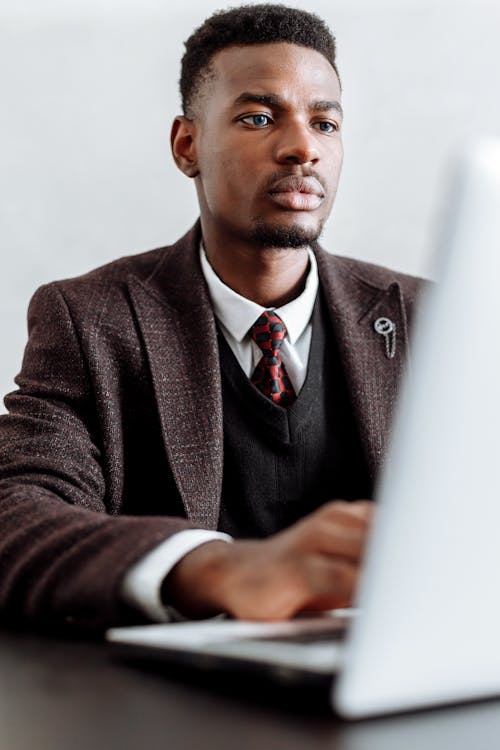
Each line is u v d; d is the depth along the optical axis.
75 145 2.69
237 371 1.49
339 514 0.70
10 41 2.66
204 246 1.57
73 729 0.48
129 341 1.43
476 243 0.41
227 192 1.50
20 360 2.70
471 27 2.69
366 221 2.71
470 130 2.69
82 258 2.70
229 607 0.71
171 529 0.77
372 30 2.68
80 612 0.77
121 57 2.69
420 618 0.44
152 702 0.53
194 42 1.60
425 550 0.43
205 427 1.37
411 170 2.69
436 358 0.41
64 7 2.67
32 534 0.83
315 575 0.68
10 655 0.67
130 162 2.70
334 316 1.54
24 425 1.28
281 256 1.52
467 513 0.43
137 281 1.49
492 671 0.47
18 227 2.69
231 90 1.50
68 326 1.41
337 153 1.53
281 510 1.48
